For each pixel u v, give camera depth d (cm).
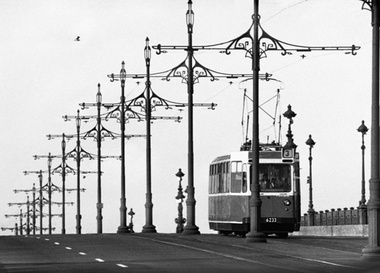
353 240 7856
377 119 5562
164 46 9062
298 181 8631
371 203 5566
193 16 9081
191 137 9238
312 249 6619
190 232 9162
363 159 10375
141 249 6681
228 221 8869
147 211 10756
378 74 5553
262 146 9294
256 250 6531
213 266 5184
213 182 9344
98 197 13838
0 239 8375
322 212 11344
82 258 5903
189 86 9275
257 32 7525
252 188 7438
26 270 5022
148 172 10806
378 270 3180
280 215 8569
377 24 5556
